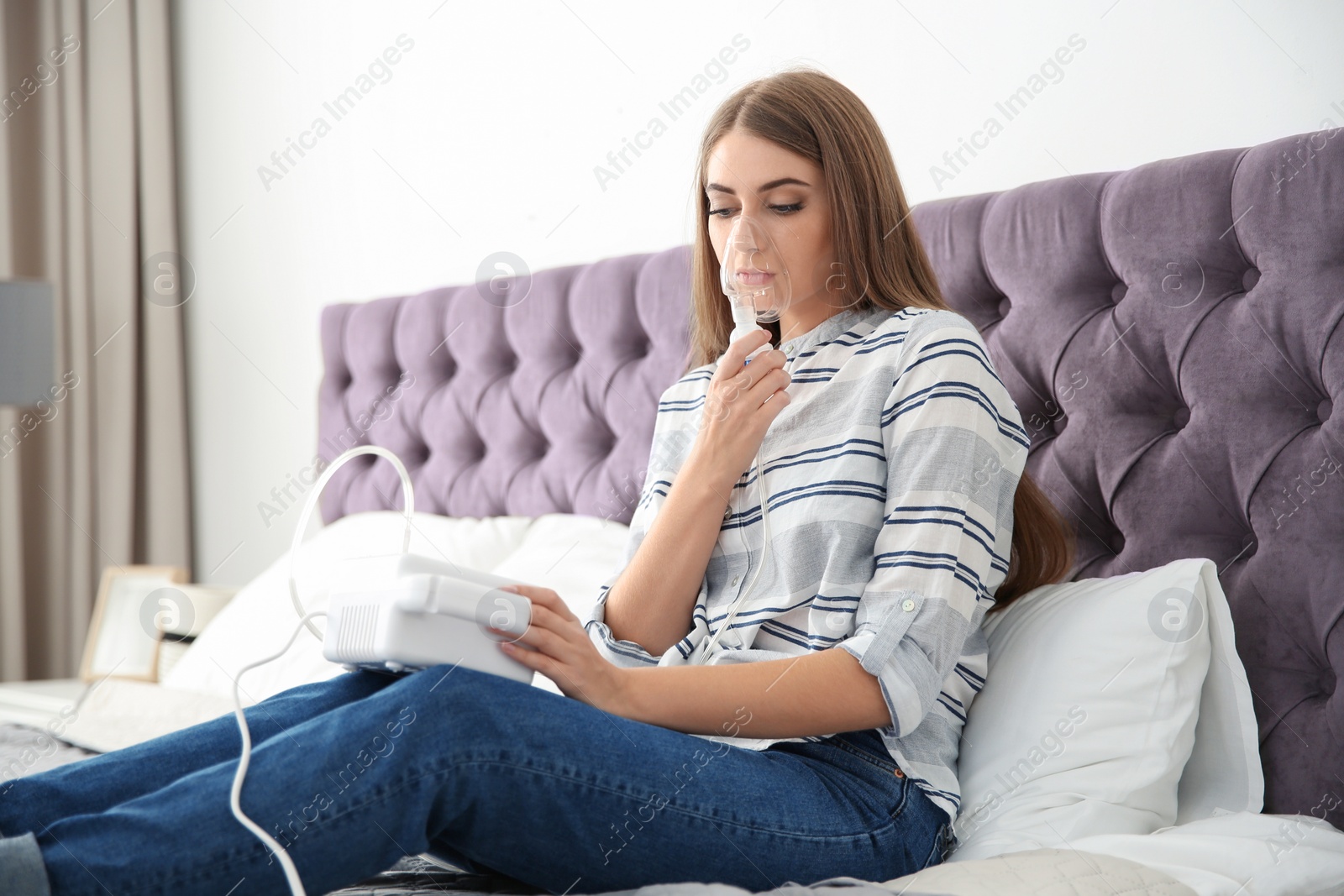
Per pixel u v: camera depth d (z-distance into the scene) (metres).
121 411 3.17
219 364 3.10
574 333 2.11
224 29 3.08
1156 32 1.49
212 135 3.12
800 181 1.18
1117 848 0.96
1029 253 1.45
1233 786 1.12
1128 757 1.08
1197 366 1.29
